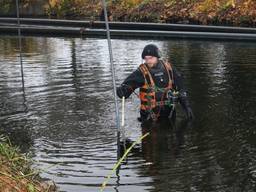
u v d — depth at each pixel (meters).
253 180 5.17
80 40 17.77
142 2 22.53
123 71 11.16
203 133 6.69
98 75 10.75
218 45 15.33
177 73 7.58
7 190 4.14
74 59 13.17
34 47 16.16
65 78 10.50
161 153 5.98
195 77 10.21
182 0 21.36
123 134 6.70
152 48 7.43
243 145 6.20
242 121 7.14
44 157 5.91
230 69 11.09
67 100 8.60
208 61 12.30
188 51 14.15
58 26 21.14
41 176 5.27
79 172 5.43
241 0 19.73
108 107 8.09
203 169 5.48
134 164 5.66
